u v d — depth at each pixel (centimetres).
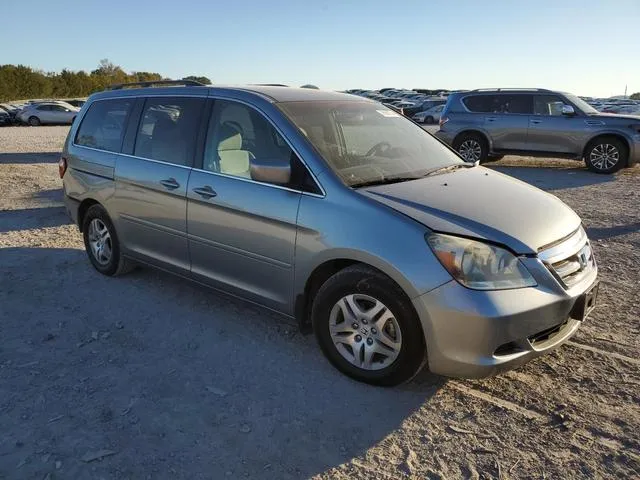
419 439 289
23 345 389
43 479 258
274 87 445
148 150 462
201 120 425
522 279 298
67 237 675
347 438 290
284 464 271
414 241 302
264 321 428
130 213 475
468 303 288
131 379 345
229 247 393
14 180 1110
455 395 327
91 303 463
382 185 349
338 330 341
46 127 3247
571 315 320
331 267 346
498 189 371
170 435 291
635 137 1214
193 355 376
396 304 309
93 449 279
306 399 324
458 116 1409
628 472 262
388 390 333
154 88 477
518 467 268
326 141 373
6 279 521
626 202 895
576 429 294
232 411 312
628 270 542
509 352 301
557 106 1307
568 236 331
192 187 413
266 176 349
